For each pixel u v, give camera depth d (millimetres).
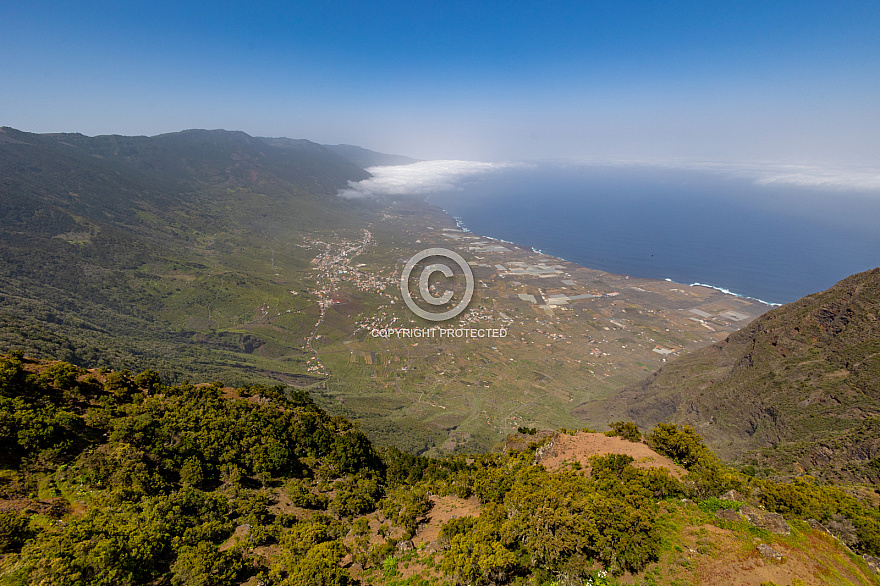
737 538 22438
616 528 22656
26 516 23156
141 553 21750
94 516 25219
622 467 31969
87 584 19359
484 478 36688
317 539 27891
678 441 33562
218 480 35562
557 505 25625
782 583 19453
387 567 25391
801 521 23938
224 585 21938
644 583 20625
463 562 22297
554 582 21344
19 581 18297
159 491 30203
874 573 20422
